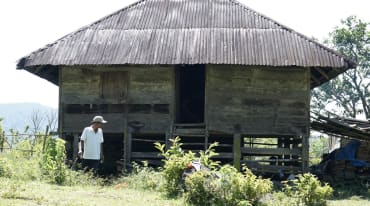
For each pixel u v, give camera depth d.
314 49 21.28
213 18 23.08
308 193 13.64
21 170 15.70
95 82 22.14
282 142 24.31
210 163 14.08
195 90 26.30
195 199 12.20
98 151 16.58
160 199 12.78
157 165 21.67
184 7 23.95
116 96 22.00
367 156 23.39
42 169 15.82
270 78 21.72
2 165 15.46
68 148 22.69
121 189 14.73
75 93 22.19
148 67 21.94
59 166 15.61
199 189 12.22
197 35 22.08
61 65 21.38
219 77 21.67
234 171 12.44
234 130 21.52
